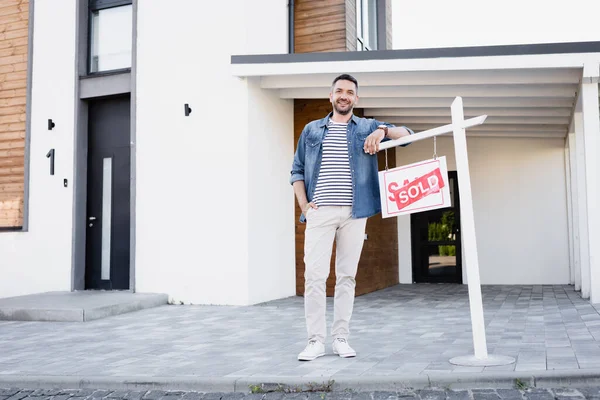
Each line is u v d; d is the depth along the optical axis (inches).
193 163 279.7
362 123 153.6
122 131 305.9
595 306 241.3
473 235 145.2
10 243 315.3
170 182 283.3
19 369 152.3
